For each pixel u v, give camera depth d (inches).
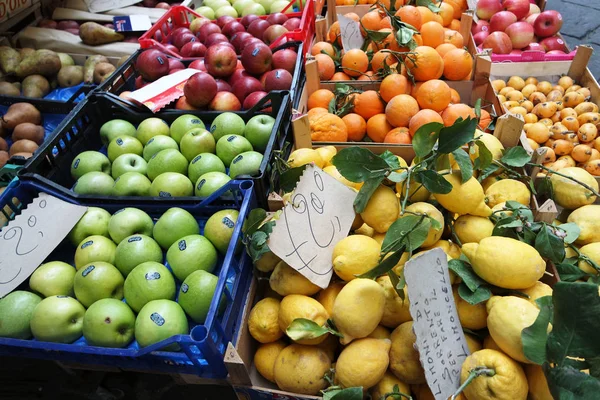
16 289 56.0
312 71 82.4
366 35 92.3
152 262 52.1
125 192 63.2
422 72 75.9
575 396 27.2
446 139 44.0
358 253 45.1
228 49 84.7
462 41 92.4
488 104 82.0
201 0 137.6
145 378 78.6
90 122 79.3
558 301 28.6
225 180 61.8
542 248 46.9
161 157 65.7
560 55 101.3
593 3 171.6
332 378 43.3
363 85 84.1
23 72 111.3
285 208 47.9
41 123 99.2
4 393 75.1
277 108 73.3
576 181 56.1
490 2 116.3
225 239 54.3
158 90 81.7
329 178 51.6
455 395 35.2
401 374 42.5
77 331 50.2
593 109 88.3
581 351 28.5
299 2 116.5
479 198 48.3
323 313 44.4
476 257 42.6
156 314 46.7
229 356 42.1
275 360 45.5
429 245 48.6
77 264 55.4
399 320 45.5
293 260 46.3
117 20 123.3
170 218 56.3
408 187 46.0
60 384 73.2
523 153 58.8
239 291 49.9
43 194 59.6
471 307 43.5
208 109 81.8
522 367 38.7
